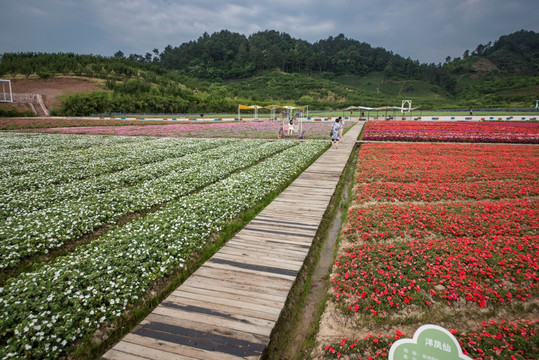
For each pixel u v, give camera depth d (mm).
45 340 3938
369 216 8133
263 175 11648
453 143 21062
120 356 3830
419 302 4809
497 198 9664
